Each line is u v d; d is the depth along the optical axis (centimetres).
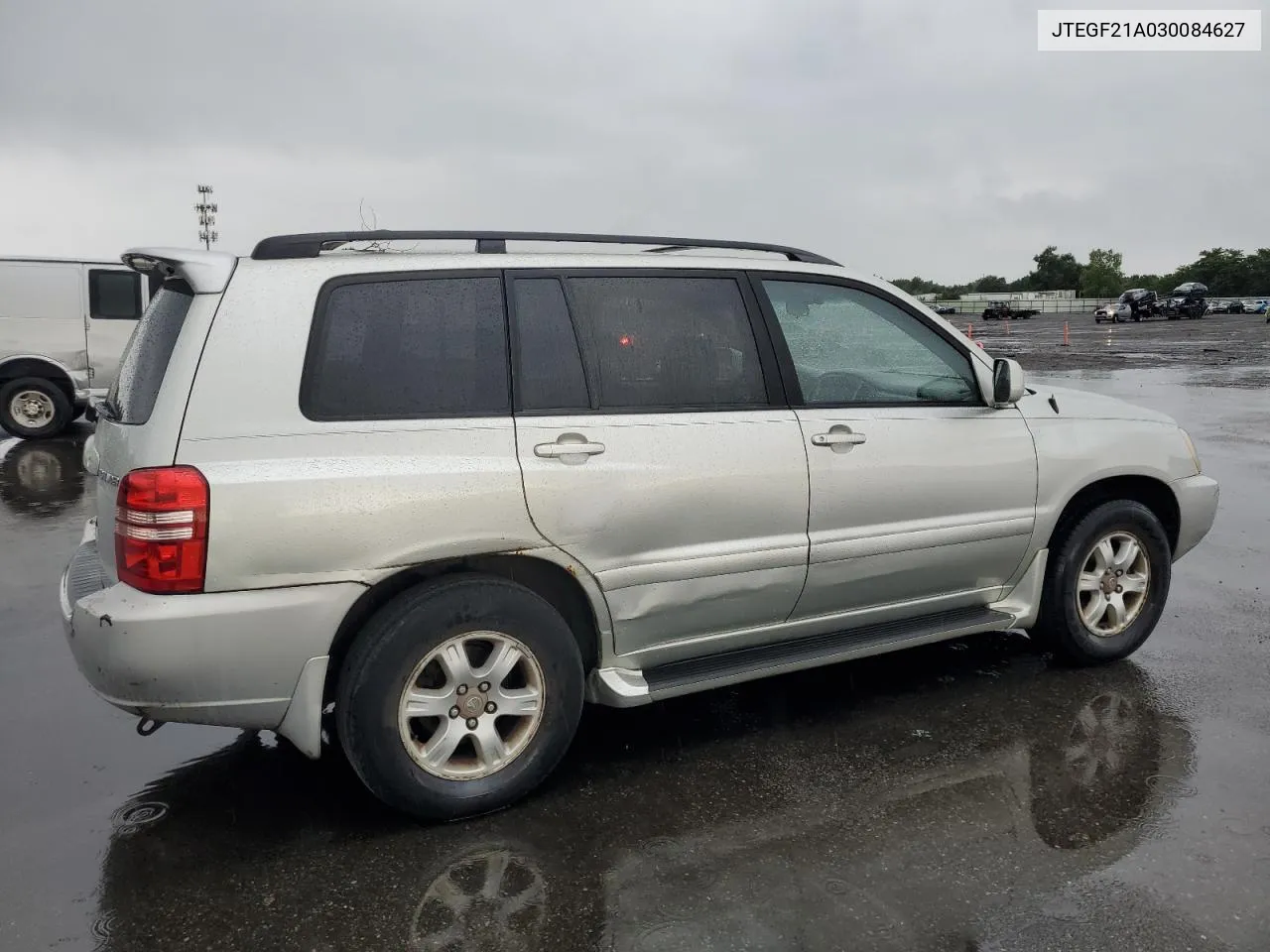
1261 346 3123
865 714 414
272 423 299
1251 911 273
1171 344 3312
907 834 317
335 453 303
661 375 358
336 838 318
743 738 392
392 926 271
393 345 319
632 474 341
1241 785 347
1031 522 430
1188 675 454
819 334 398
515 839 317
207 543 286
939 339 425
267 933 269
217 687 294
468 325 331
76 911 279
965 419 416
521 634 326
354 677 305
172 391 293
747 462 362
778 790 348
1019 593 446
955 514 412
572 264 353
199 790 352
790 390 381
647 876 294
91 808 340
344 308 316
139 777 363
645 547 348
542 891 288
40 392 1260
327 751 384
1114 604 461
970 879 290
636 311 359
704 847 311
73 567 348
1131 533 461
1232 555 665
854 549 388
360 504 301
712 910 276
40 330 1256
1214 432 1222
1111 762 366
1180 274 12444
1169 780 351
